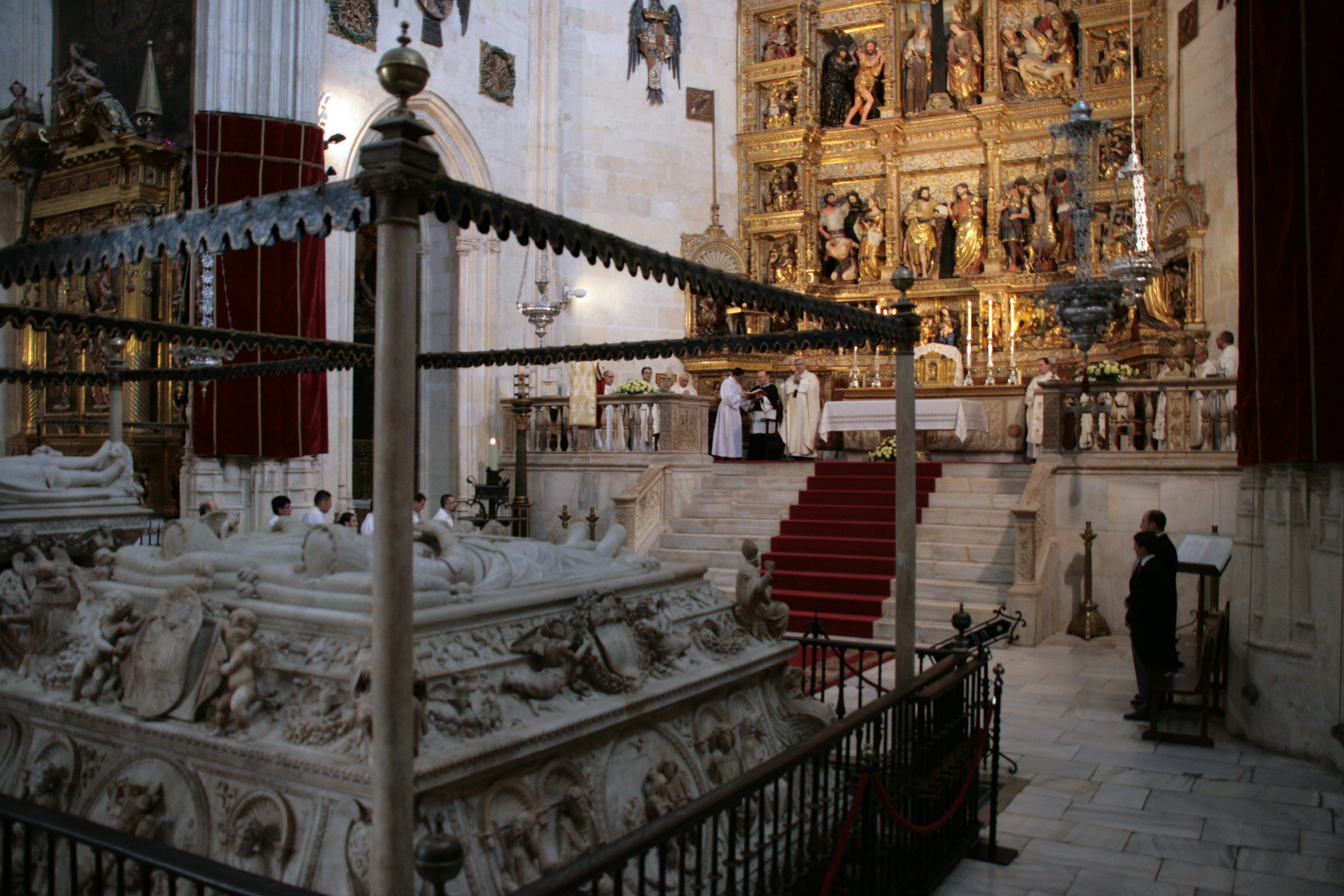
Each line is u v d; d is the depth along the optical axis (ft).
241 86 41.70
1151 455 39.81
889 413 51.42
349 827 12.01
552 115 61.57
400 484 9.66
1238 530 26.08
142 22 48.26
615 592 17.47
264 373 25.41
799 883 12.69
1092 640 37.91
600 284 64.64
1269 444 23.68
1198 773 22.56
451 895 11.93
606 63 65.92
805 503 47.65
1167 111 59.57
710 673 17.76
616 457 51.26
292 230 10.95
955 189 67.62
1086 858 17.97
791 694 21.22
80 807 14.97
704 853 16.02
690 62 69.87
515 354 22.89
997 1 66.08
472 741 12.69
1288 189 23.12
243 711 13.17
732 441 57.77
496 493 49.11
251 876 8.66
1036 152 64.69
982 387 56.90
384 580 9.58
